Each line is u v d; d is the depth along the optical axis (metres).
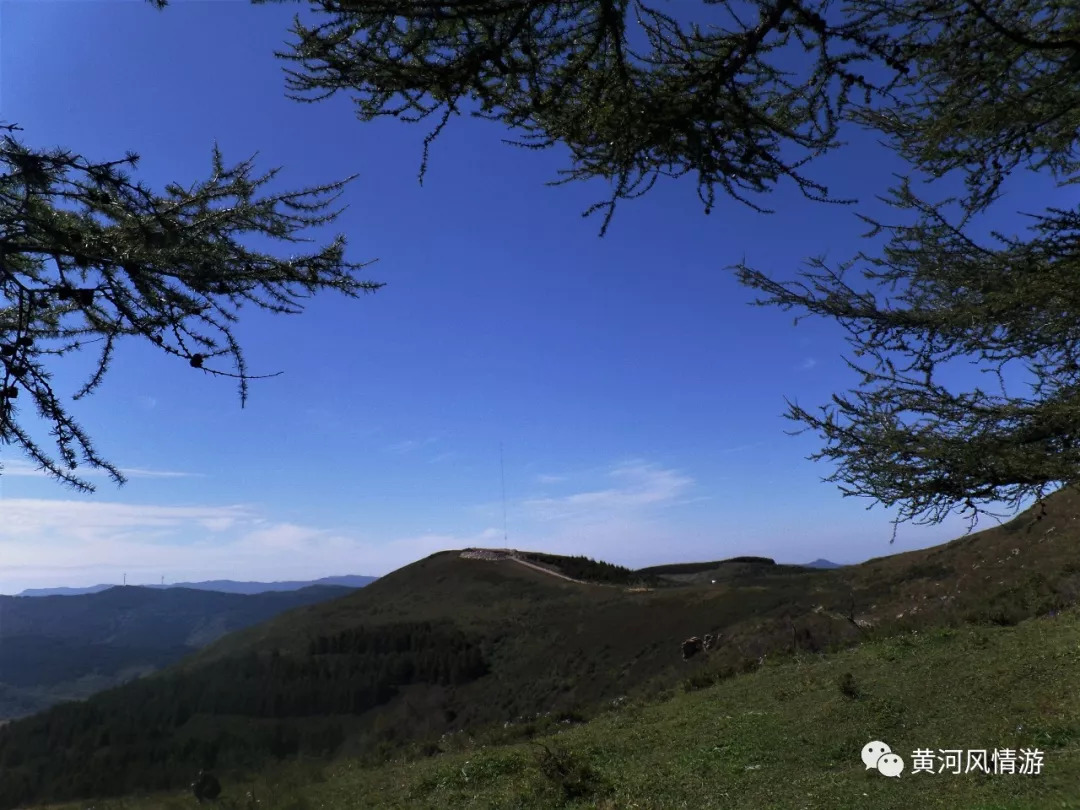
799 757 9.85
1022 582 18.80
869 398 5.60
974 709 9.91
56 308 2.99
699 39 2.84
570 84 2.72
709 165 2.94
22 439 2.51
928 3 3.45
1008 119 4.12
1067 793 6.20
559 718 20.19
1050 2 3.56
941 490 5.30
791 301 6.31
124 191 2.38
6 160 2.22
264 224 2.75
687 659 25.27
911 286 5.82
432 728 27.20
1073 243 4.64
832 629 21.97
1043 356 5.43
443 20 2.40
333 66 2.56
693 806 8.69
